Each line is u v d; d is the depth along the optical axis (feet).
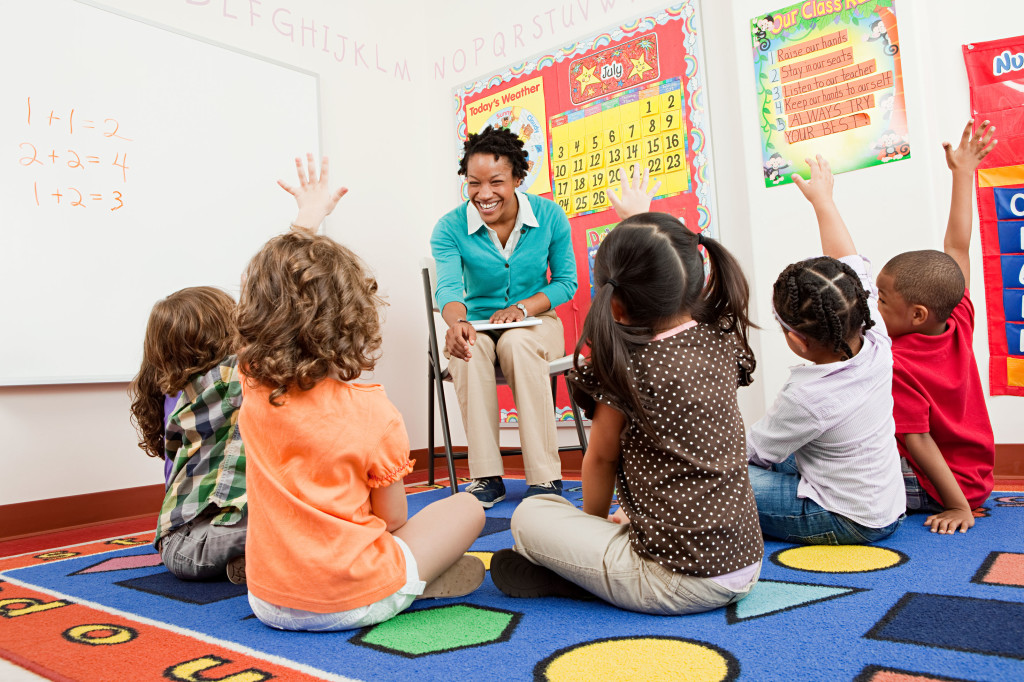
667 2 8.57
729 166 8.11
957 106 6.90
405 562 3.22
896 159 6.98
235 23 8.68
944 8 6.98
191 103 8.02
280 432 3.11
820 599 3.25
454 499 3.73
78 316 6.95
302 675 2.62
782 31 7.61
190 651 2.98
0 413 6.48
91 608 3.81
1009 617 2.86
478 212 7.61
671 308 3.17
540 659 2.68
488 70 10.28
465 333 6.41
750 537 3.14
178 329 4.39
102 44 7.31
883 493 4.21
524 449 6.41
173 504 4.41
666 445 3.06
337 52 9.84
